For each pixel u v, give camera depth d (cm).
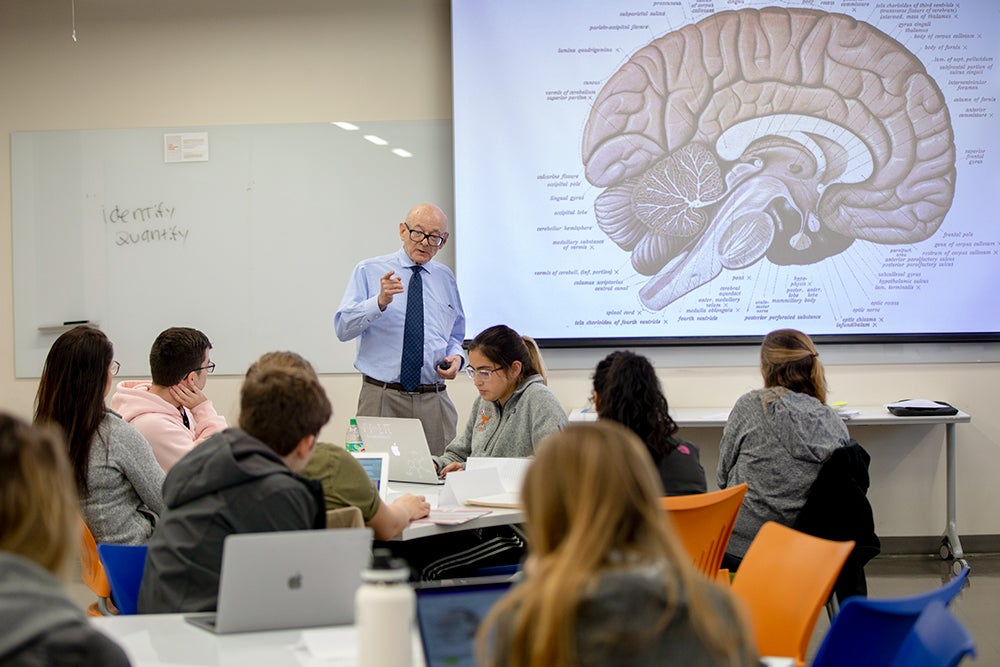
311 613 198
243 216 561
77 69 562
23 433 139
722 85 539
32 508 136
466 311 547
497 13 539
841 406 523
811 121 539
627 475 136
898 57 537
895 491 552
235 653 185
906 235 541
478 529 348
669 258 545
